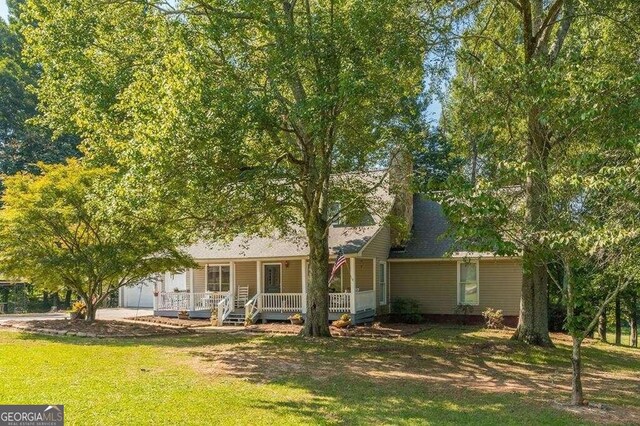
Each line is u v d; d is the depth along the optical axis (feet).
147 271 61.77
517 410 28.45
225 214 47.16
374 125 47.50
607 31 45.52
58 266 55.47
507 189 35.45
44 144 137.18
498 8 57.93
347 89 37.14
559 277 66.54
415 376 38.11
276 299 75.15
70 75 45.93
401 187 57.21
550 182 28.30
